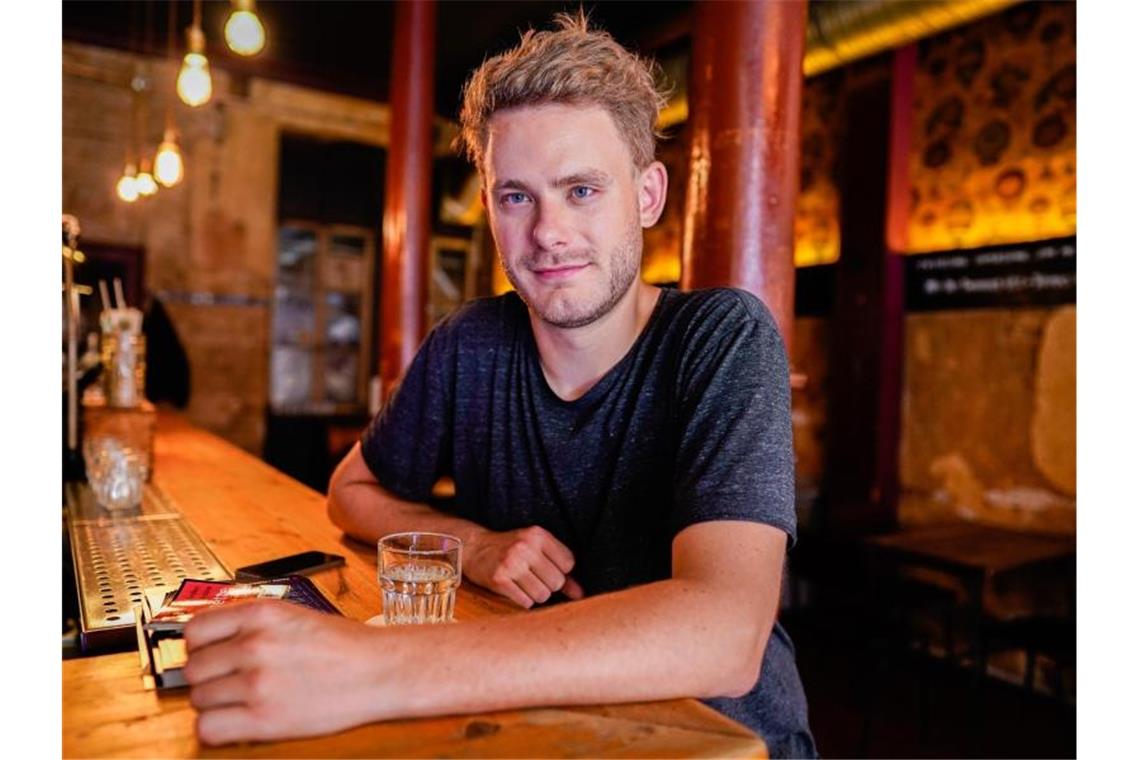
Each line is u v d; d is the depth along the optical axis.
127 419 2.20
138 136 5.52
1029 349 3.55
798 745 1.13
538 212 1.05
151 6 4.96
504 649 0.74
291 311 6.39
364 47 5.52
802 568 3.99
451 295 7.15
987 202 3.76
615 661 0.74
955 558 2.97
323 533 1.56
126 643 1.00
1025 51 3.62
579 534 1.22
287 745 0.67
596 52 1.04
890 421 4.06
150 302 5.24
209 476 2.32
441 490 3.47
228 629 0.73
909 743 2.89
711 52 1.82
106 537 1.53
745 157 1.78
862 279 4.14
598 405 1.18
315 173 6.38
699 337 1.08
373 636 0.75
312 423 6.19
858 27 3.23
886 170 4.02
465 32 5.14
